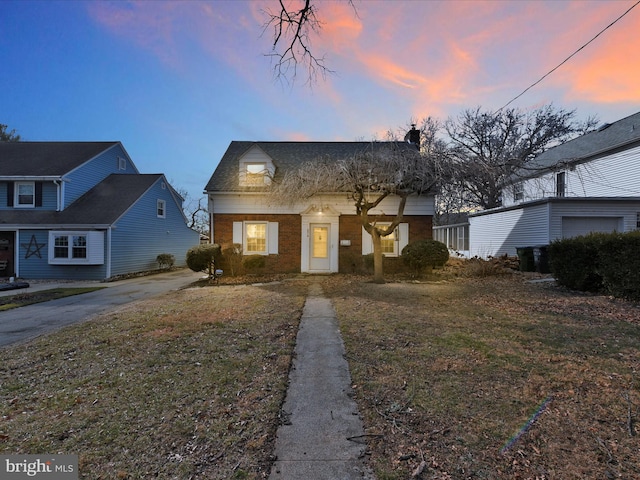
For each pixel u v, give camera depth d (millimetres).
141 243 16516
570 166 16141
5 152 16531
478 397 2854
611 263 6934
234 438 2365
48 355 4203
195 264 11156
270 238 12836
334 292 8406
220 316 6035
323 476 1969
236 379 3367
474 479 1902
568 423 2434
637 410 2586
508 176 9195
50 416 2701
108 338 4867
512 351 3922
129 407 2832
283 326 5312
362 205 10133
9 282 12367
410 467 2029
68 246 13438
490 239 17531
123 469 2051
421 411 2662
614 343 4148
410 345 4219
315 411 2723
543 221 13273
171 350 4270
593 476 1896
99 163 17078
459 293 7906
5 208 14578
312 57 5879
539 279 10352
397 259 12688
